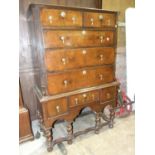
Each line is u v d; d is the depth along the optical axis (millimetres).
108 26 1648
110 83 1841
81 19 1469
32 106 2121
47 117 1540
